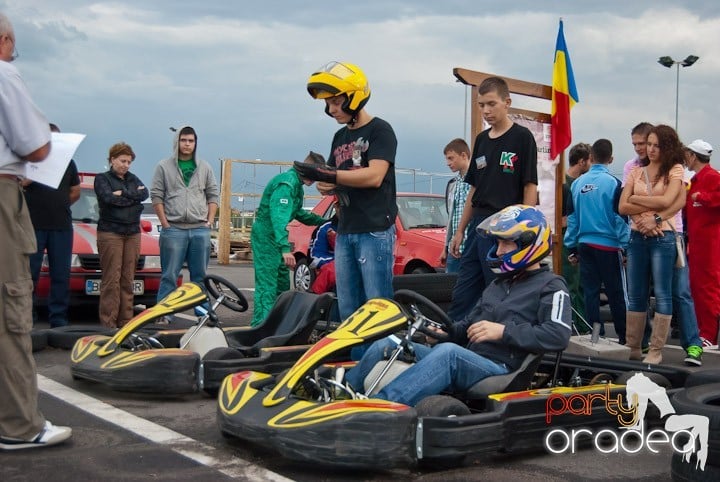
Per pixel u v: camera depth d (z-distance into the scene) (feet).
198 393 19.58
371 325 14.55
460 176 28.22
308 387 14.60
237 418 14.16
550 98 30.19
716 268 26.91
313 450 13.08
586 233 26.08
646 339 26.03
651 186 23.86
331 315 24.68
